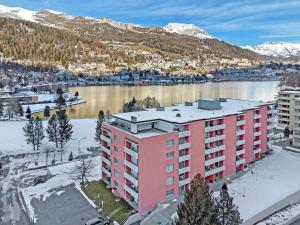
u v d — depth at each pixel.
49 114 184.12
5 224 62.31
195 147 71.50
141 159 62.38
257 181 77.38
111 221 62.31
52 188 79.00
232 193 71.00
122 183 69.62
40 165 97.38
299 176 80.25
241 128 84.75
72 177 85.50
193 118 72.44
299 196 70.88
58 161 101.31
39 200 72.50
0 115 175.50
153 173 64.50
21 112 182.38
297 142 106.69
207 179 76.06
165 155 65.94
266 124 96.00
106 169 77.44
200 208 43.34
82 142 122.69
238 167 84.44
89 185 79.00
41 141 120.12
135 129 67.19
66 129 117.44
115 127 71.88
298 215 63.91
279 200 66.62
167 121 69.06
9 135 129.75
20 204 70.88
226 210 49.88
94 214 65.50
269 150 99.69
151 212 63.25
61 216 64.94
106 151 76.56
